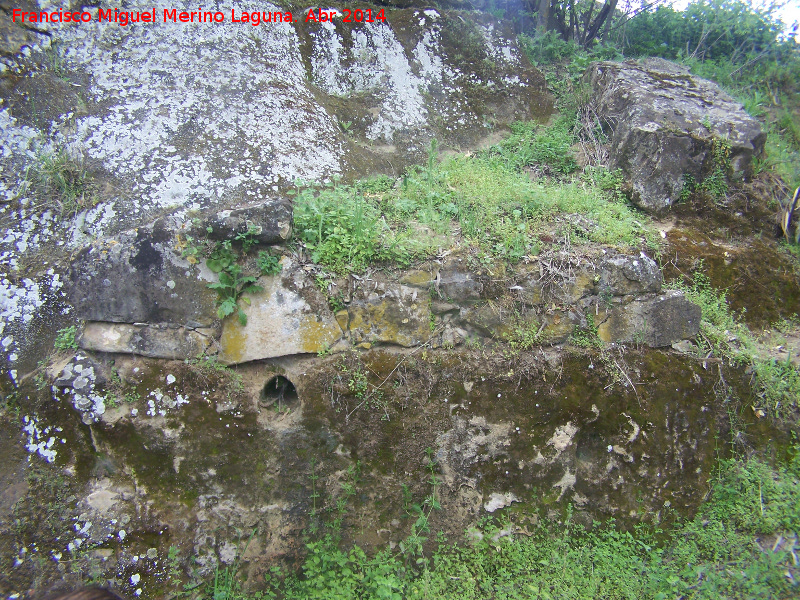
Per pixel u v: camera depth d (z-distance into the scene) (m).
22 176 3.34
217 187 3.39
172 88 3.67
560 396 3.12
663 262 3.68
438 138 4.68
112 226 3.27
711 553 3.06
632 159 4.13
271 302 2.98
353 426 3.01
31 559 2.83
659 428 3.17
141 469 2.93
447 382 3.08
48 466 2.92
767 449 3.31
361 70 4.64
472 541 3.07
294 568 3.03
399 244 3.12
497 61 5.16
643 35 6.38
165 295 2.93
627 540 3.12
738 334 3.53
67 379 2.90
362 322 3.05
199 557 2.92
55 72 3.55
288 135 3.76
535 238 3.34
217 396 2.98
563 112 5.16
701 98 4.54
